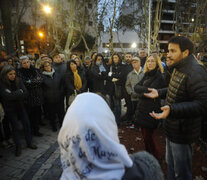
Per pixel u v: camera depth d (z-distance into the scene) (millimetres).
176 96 1381
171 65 1405
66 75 3949
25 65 3363
